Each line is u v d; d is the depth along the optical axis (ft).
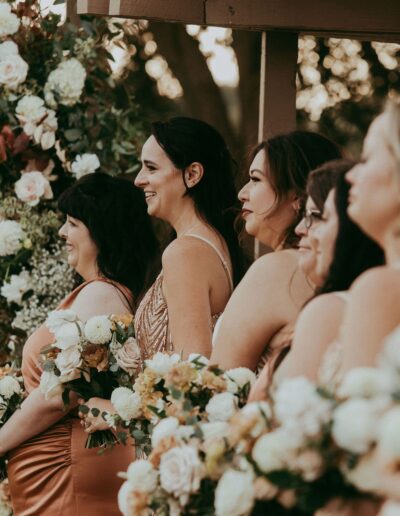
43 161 16.88
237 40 30.30
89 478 12.69
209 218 12.14
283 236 10.26
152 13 13.53
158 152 12.21
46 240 16.81
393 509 5.59
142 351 12.03
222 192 12.28
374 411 5.74
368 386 5.87
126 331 11.91
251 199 10.37
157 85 29.86
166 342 11.69
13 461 12.99
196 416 8.73
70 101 16.81
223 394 8.78
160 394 9.96
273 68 14.66
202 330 11.29
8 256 16.74
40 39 17.02
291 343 8.04
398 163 6.19
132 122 17.79
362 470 5.96
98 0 14.15
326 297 7.28
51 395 11.96
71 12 17.85
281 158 10.18
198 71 30.27
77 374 11.93
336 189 7.52
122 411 10.32
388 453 5.45
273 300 9.36
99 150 17.16
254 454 6.42
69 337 11.82
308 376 7.11
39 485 12.80
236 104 31.19
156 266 13.43
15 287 16.40
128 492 7.93
